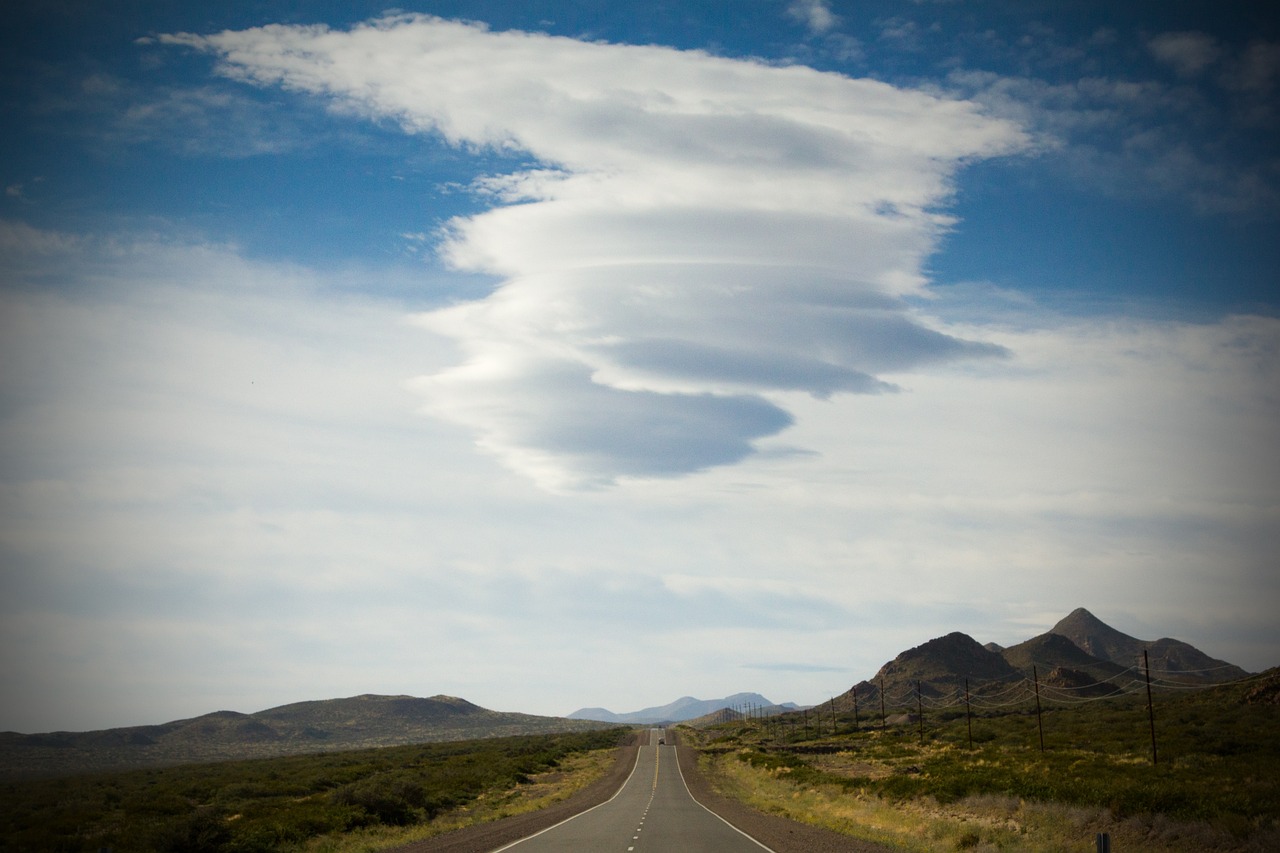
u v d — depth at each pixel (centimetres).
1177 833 2803
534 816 4000
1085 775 4850
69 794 5431
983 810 3656
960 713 16475
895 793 4525
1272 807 3033
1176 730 8244
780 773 6994
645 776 7544
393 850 2828
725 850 2620
